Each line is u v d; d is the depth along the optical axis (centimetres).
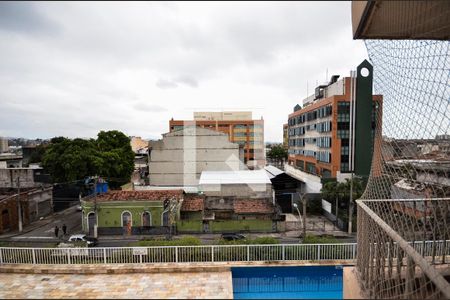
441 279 440
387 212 704
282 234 1981
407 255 539
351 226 1992
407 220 716
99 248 1024
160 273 963
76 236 1805
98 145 3322
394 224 687
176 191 2322
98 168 2812
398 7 478
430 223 746
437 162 655
